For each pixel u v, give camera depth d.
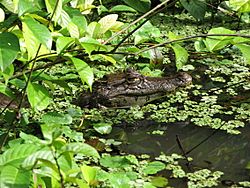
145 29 7.95
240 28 10.15
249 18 10.41
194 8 8.30
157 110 7.02
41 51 4.31
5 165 3.00
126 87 7.30
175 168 5.54
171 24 10.49
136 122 6.71
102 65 8.28
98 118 6.77
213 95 7.43
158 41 6.35
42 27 3.68
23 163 3.03
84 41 4.25
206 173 5.45
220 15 10.31
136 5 5.81
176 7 11.33
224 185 5.21
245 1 4.70
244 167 5.65
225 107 7.05
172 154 5.89
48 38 3.64
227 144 6.14
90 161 5.60
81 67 4.01
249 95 7.41
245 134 6.35
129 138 6.31
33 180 3.35
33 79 4.48
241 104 7.13
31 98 4.14
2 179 2.87
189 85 7.68
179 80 7.61
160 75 8.00
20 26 4.44
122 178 4.71
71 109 6.77
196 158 5.84
